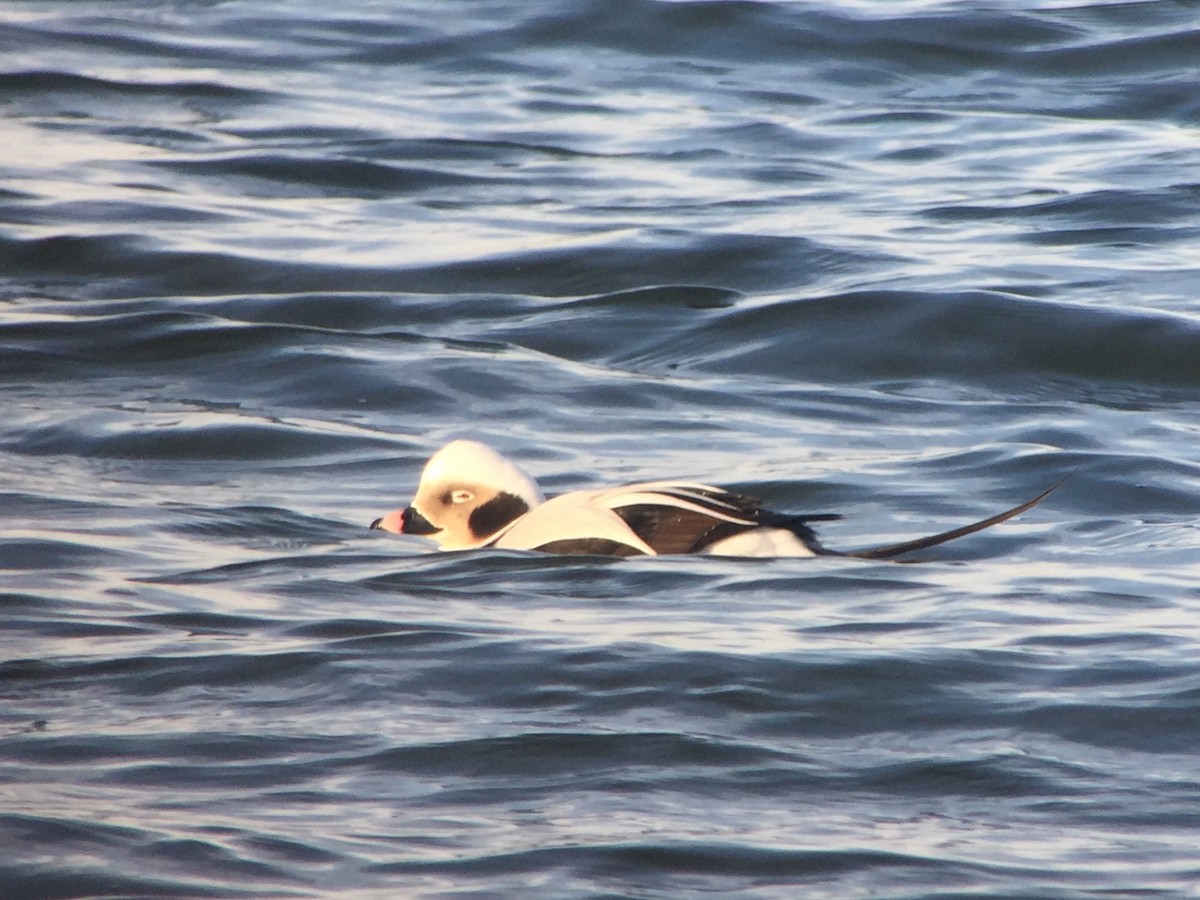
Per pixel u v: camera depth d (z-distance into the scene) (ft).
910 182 74.84
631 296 59.57
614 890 21.26
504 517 36.68
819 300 57.26
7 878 21.08
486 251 64.34
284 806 23.35
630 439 47.03
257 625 30.83
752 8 98.58
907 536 39.09
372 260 63.52
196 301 59.06
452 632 30.17
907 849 22.41
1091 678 28.07
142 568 34.99
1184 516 39.88
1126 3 100.42
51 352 53.26
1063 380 52.70
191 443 45.60
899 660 28.73
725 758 25.18
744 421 48.73
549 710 26.76
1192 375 52.85
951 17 97.25
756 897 21.21
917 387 52.16
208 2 103.50
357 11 101.81
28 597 32.53
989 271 61.67
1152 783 24.45
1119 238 66.13
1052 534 38.47
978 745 25.71
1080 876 21.75
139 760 24.72
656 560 34.42
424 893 21.08
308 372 51.83
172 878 21.18
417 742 25.45
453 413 49.03
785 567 34.14
